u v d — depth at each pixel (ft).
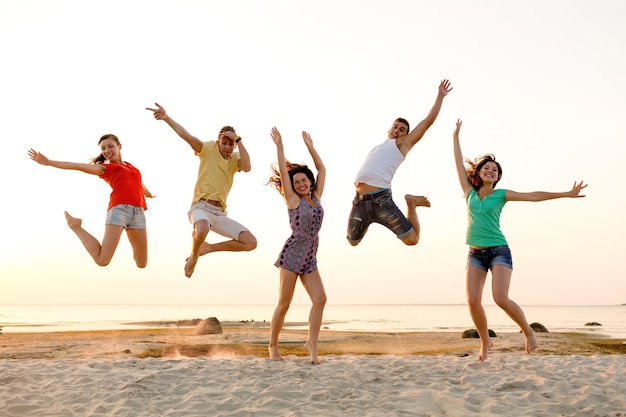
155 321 134.62
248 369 18.28
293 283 19.48
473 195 19.84
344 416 12.96
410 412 13.32
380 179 19.57
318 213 19.21
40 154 16.60
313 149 19.98
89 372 18.37
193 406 13.82
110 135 18.44
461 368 18.72
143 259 18.99
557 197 18.81
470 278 19.61
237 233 19.74
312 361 19.52
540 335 51.13
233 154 19.84
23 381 16.81
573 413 13.25
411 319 177.27
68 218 17.97
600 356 22.54
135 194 18.31
